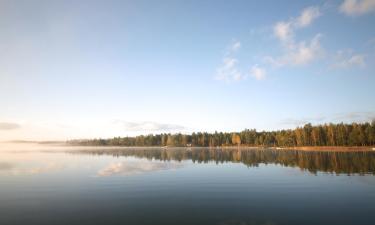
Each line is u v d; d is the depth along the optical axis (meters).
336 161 80.75
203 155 127.00
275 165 73.62
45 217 26.89
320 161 82.00
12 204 31.61
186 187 41.16
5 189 40.06
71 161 88.88
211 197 34.75
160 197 34.78
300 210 29.08
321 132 184.25
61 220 25.98
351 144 163.62
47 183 45.00
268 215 27.34
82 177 51.38
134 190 39.06
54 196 35.50
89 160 93.69
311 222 25.41
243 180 47.66
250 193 36.91
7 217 26.89
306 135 193.88
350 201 32.59
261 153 140.50
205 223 25.12
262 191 38.16
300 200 33.22
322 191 38.03
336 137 173.88
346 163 74.56
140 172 58.88
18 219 26.33
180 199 33.62
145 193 37.12
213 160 93.94
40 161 89.00
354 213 27.98
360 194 36.12
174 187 41.25
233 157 109.12
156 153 148.62
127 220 25.92
